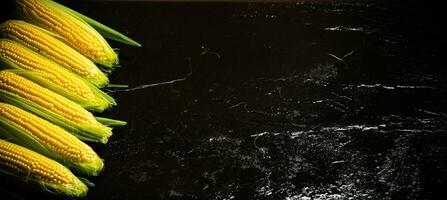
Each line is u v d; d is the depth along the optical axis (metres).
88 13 2.58
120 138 2.03
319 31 2.52
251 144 2.01
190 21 2.55
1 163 1.74
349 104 2.17
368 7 2.66
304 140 2.02
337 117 2.11
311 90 2.23
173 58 2.37
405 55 2.40
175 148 2.00
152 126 2.08
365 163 1.94
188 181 1.88
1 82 1.92
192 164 1.94
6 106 1.85
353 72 2.31
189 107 2.15
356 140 2.02
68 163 1.80
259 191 1.85
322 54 2.40
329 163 1.94
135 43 2.32
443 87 2.25
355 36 2.50
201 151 1.99
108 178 1.89
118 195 1.84
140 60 2.35
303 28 2.53
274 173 1.91
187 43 2.44
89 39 2.15
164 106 2.16
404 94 2.21
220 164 1.94
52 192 1.75
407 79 2.29
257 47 2.43
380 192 1.85
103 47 2.16
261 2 2.65
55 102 1.90
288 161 1.95
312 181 1.88
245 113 2.13
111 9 2.61
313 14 2.61
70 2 2.64
